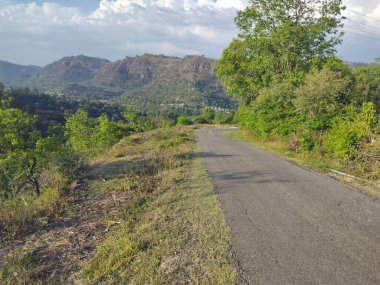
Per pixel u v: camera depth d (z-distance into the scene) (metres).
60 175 8.78
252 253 4.12
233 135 25.38
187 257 4.05
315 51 21.67
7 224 5.48
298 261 3.90
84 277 3.73
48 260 4.21
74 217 5.89
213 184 7.79
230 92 28.81
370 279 3.51
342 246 4.31
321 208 5.91
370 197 6.66
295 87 15.49
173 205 6.18
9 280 3.70
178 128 35.47
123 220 5.44
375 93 40.44
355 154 9.37
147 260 4.00
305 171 9.33
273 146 15.43
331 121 11.54
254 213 5.63
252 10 22.73
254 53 23.45
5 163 8.90
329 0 20.97
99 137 22.31
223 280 3.49
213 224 5.12
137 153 14.49
